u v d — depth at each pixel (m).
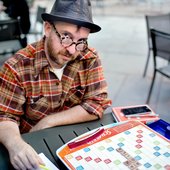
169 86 2.91
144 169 0.74
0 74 1.03
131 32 5.29
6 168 0.78
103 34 5.14
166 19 3.08
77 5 0.89
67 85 1.09
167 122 0.98
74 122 1.04
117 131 0.91
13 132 0.91
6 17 3.29
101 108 1.10
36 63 1.02
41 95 1.07
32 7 7.40
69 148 0.82
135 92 2.79
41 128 1.00
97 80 1.14
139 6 8.76
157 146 0.83
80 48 0.96
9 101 1.02
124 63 3.60
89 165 0.75
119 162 0.76
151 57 3.77
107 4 9.21
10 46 2.84
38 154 0.82
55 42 0.94
